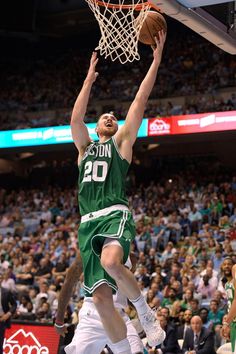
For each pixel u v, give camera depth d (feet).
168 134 66.08
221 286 40.32
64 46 101.24
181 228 56.70
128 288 13.56
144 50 90.43
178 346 32.81
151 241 55.26
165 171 79.71
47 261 52.65
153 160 84.02
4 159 90.68
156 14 16.47
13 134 74.23
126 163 14.94
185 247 50.29
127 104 83.87
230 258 27.99
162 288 42.98
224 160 79.10
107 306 14.12
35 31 96.84
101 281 14.12
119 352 14.01
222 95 77.20
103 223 14.29
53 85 92.27
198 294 41.14
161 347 32.81
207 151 80.38
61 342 27.02
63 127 71.26
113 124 15.51
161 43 16.03
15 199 77.20
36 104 90.22
